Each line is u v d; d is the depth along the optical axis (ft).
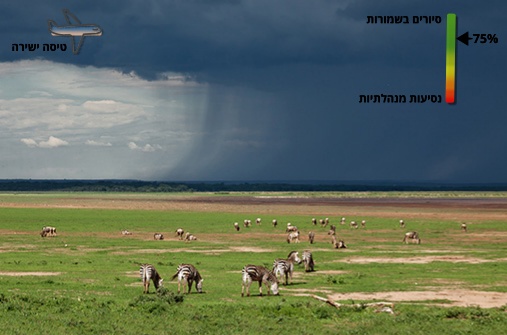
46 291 117.70
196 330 85.76
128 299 109.70
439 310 101.45
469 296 118.32
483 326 90.02
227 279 137.80
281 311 98.32
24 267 155.53
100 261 170.40
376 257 186.09
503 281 135.85
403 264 167.73
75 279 135.23
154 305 99.30
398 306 104.83
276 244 228.22
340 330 86.79
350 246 221.46
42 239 241.14
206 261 171.53
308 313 97.60
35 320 89.76
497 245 226.99
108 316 93.50
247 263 166.71
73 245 219.41
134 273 146.30
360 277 142.00
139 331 85.20
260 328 87.45
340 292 121.80
